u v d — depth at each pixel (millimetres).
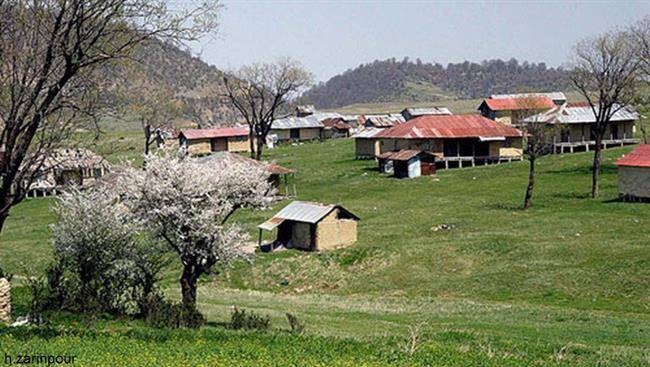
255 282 49281
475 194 73625
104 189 35094
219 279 49812
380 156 92625
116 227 32219
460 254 50281
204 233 33000
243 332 26797
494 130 96125
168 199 32875
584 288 41656
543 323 33688
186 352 22141
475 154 95500
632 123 100938
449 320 34500
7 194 28719
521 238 52500
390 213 67188
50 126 30641
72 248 31734
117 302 31594
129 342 23656
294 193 82000
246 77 111000
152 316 29047
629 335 30625
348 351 23391
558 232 53906
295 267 50906
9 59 27156
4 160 27469
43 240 62562
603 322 33781
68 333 24906
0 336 23750
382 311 37156
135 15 27391
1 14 26672
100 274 31922
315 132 150625
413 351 23812
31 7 26703
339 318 34531
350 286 47375
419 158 87500
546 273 44531
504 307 38062
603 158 88312
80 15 26078
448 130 95500
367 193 79312
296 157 114750
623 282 41562
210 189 33812
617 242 49188
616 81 71062
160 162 33625
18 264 54031
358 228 61094
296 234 55938
